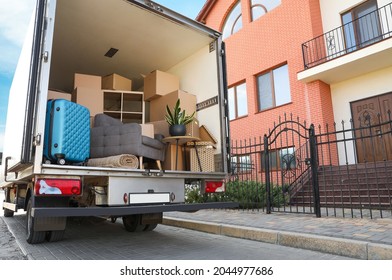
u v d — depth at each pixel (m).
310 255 3.54
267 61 11.48
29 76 3.07
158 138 4.73
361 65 8.74
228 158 4.73
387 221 4.66
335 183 7.49
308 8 10.36
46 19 3.12
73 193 3.07
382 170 7.08
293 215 5.79
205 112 5.16
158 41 5.26
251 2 12.69
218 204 4.10
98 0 4.22
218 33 5.04
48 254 3.61
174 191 3.95
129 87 6.12
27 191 4.16
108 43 5.38
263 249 3.87
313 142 5.59
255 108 11.66
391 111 8.67
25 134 2.92
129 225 5.25
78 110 3.46
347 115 9.62
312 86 9.88
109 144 4.08
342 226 4.38
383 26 9.05
